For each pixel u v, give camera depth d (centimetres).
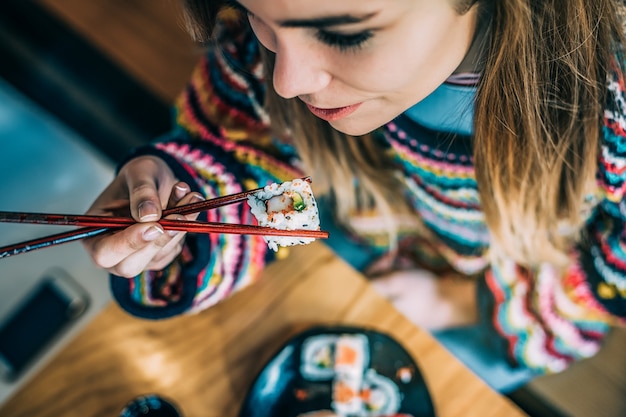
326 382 63
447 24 43
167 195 57
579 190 65
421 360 64
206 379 64
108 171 85
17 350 65
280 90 46
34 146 86
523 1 46
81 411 63
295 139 68
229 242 63
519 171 61
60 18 106
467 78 58
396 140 69
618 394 79
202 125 69
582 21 50
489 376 80
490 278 81
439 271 85
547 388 80
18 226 76
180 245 58
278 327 65
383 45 42
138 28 105
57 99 104
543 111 56
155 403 62
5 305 68
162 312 57
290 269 67
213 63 70
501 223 70
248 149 69
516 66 50
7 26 108
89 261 70
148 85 102
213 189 64
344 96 48
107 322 65
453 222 78
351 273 66
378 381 63
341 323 65
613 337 80
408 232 86
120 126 102
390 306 65
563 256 75
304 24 41
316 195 85
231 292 65
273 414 63
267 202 49
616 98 57
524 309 79
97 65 104
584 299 75
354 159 73
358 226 87
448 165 69
